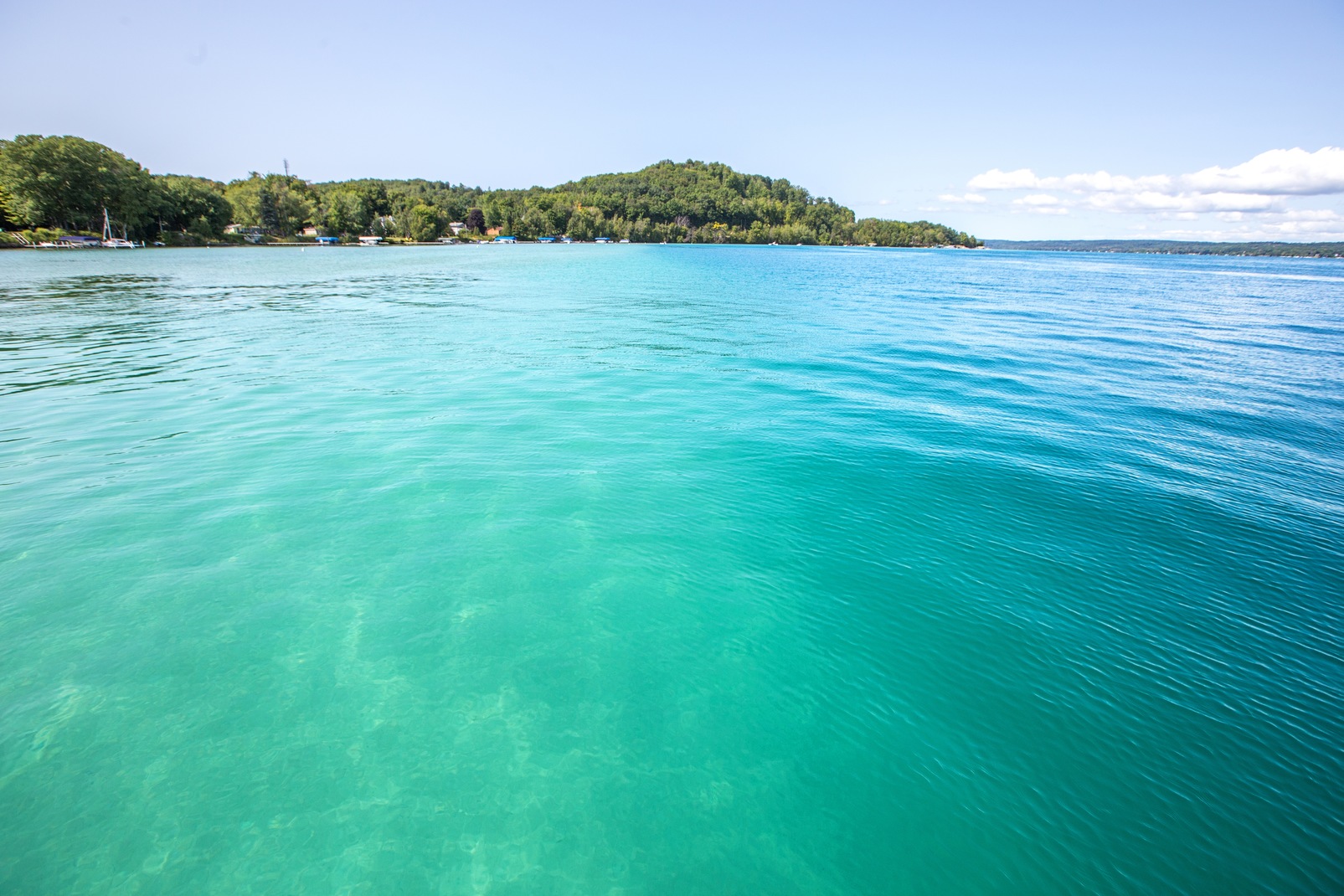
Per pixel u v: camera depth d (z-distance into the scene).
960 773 3.88
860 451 8.90
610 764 3.90
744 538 6.43
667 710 4.30
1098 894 3.21
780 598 5.49
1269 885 3.27
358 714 4.19
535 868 3.30
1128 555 6.28
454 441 8.94
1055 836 3.51
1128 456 8.97
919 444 9.26
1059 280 56.66
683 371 13.80
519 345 16.64
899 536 6.55
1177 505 7.38
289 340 17.11
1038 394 12.48
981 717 4.28
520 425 9.72
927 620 5.25
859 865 3.34
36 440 8.81
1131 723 4.25
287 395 11.31
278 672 4.52
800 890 3.21
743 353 16.12
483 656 4.73
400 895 3.15
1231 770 3.92
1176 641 5.06
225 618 5.04
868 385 12.83
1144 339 20.36
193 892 3.13
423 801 3.63
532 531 6.46
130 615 5.05
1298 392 13.16
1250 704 4.43
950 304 30.58
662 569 5.88
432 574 5.70
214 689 4.35
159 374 12.84
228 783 3.70
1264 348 19.12
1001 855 3.40
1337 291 50.56
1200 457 8.98
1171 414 11.22
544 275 47.00
